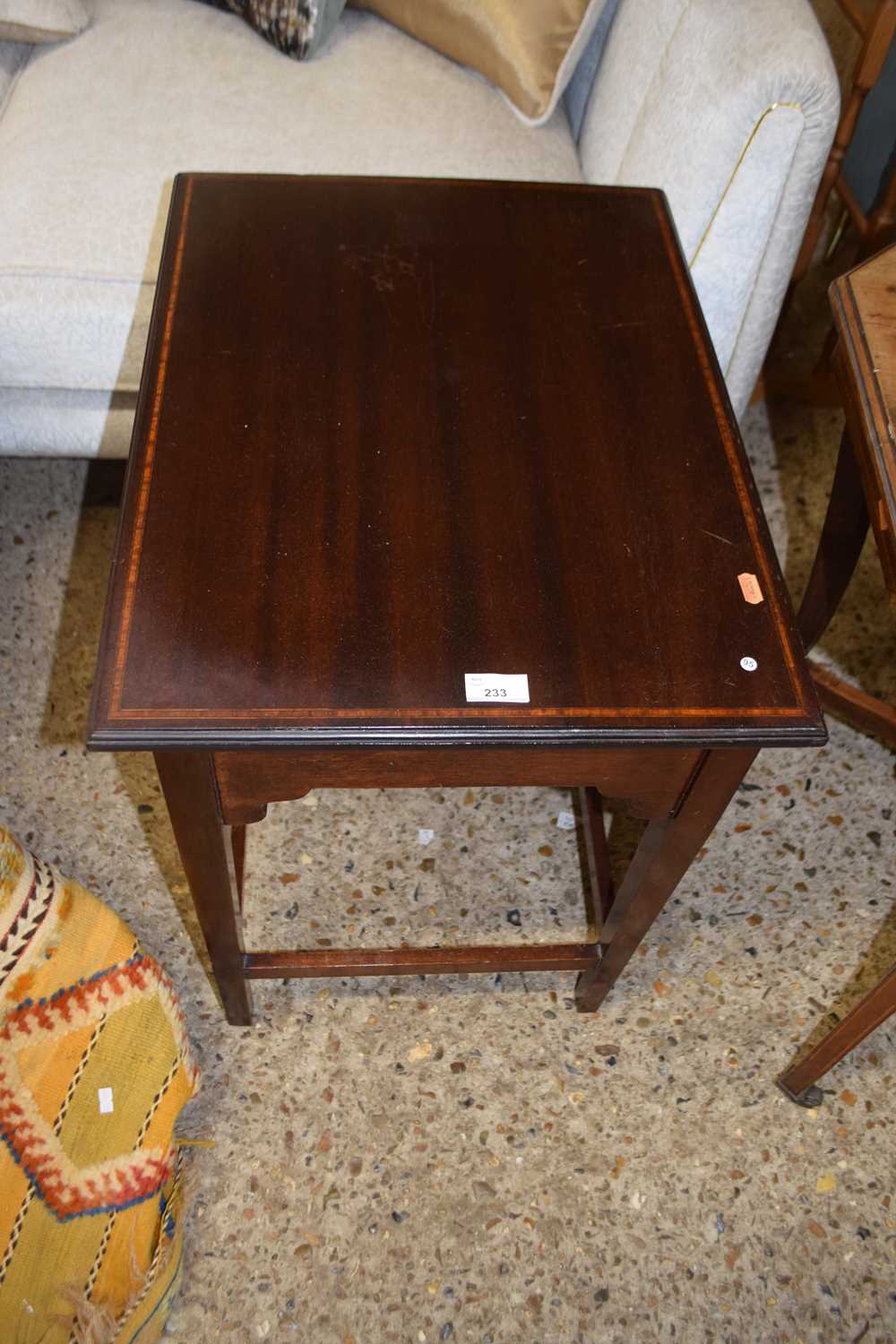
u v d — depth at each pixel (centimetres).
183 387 97
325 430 95
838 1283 113
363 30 161
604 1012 129
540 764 87
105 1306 100
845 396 101
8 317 134
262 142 143
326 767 86
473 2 144
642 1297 111
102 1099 108
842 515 130
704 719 80
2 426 153
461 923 135
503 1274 112
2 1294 98
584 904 137
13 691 149
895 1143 122
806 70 118
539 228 115
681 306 109
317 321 103
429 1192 117
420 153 144
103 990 110
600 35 157
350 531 89
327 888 136
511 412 98
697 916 137
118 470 172
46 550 162
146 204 136
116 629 81
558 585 87
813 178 128
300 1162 118
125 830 138
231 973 114
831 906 139
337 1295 110
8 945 106
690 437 98
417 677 81
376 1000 129
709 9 128
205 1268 111
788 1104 124
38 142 142
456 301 107
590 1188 117
